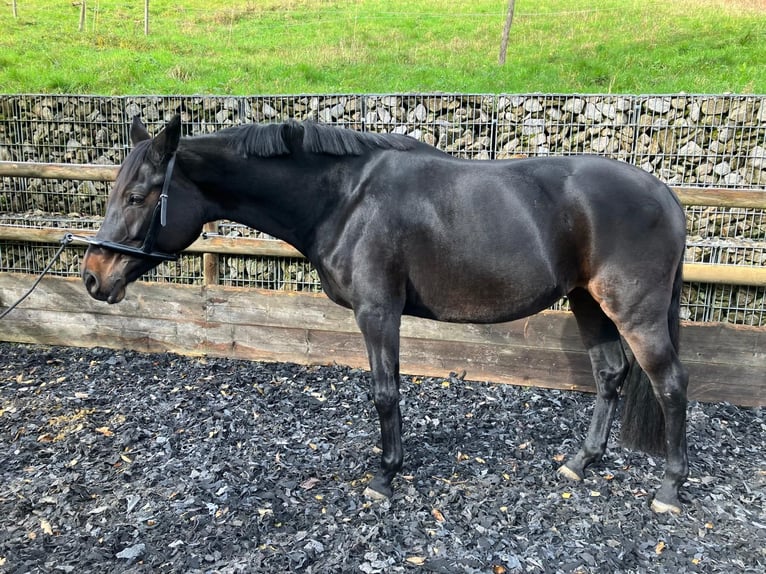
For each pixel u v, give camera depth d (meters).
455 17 16.27
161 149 2.30
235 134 2.46
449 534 2.43
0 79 10.07
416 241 2.45
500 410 3.66
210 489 2.75
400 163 2.49
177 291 4.39
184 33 15.36
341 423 3.46
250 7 18.70
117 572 2.21
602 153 6.16
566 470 2.88
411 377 4.15
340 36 14.50
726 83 8.42
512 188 2.42
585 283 2.52
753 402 3.70
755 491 2.78
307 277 5.80
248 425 3.42
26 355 4.46
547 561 2.29
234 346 4.41
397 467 2.67
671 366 2.46
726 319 5.23
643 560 2.31
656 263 2.38
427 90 9.10
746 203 3.41
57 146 7.16
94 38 14.06
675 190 3.50
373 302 2.47
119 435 3.28
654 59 10.27
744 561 2.30
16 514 2.56
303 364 4.33
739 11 13.91
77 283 4.51
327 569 2.22
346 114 6.60
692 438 3.30
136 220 2.37
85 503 2.65
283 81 9.91
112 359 4.39
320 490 2.76
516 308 2.51
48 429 3.36
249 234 5.44
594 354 2.87
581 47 11.76
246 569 2.22
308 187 2.50
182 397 3.78
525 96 6.28
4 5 17.42
